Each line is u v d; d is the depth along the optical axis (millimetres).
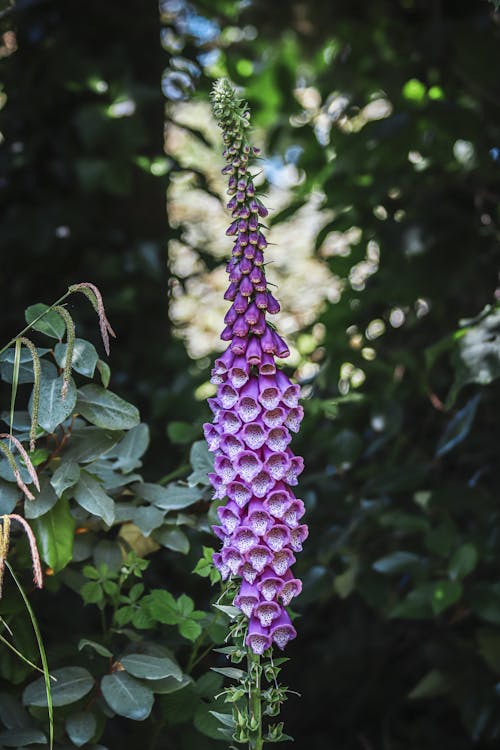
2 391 3318
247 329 1698
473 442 3543
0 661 2043
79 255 3902
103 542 2188
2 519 1889
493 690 3002
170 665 1968
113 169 3771
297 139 4387
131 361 3900
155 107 4152
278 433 1689
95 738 2029
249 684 1745
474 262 3564
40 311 1950
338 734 3693
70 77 3832
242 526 1652
